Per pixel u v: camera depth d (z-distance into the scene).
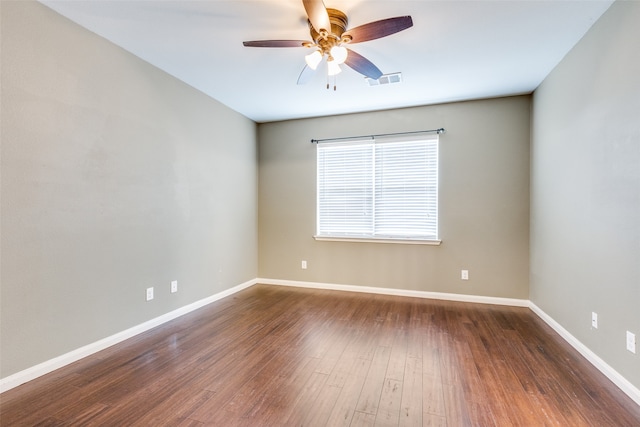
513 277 3.62
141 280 2.80
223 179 3.93
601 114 2.14
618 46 1.95
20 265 1.96
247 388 1.94
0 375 1.87
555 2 1.98
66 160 2.20
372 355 2.38
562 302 2.72
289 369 2.18
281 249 4.62
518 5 2.01
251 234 4.53
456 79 3.14
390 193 4.09
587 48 2.31
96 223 2.41
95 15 2.15
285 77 3.14
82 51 2.29
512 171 3.61
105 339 2.48
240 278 4.30
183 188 3.28
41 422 1.62
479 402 1.80
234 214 4.16
